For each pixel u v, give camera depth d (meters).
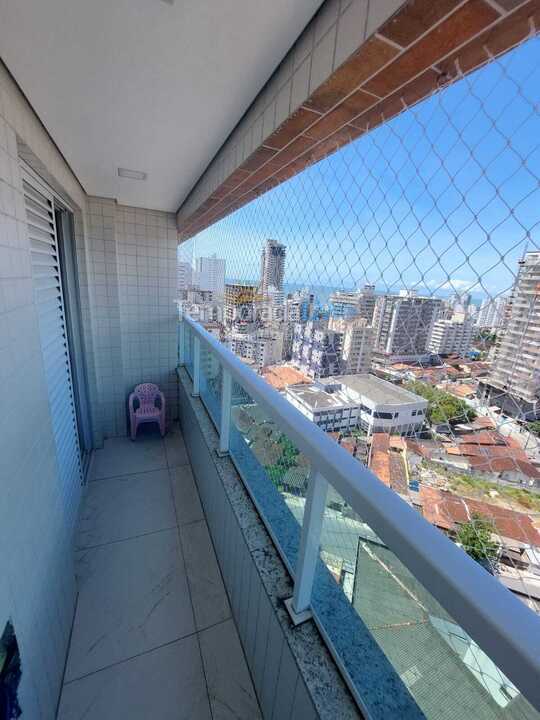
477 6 0.47
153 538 1.93
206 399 2.41
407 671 0.63
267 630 1.01
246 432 1.48
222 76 0.94
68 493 1.84
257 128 1.04
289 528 1.08
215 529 1.78
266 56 0.85
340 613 0.81
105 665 1.28
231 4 0.68
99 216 2.64
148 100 1.08
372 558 0.71
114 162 1.72
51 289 1.91
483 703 0.50
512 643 0.34
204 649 1.35
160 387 3.37
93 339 2.75
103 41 0.80
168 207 2.87
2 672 0.76
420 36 0.54
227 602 1.55
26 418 0.99
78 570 1.70
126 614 1.48
